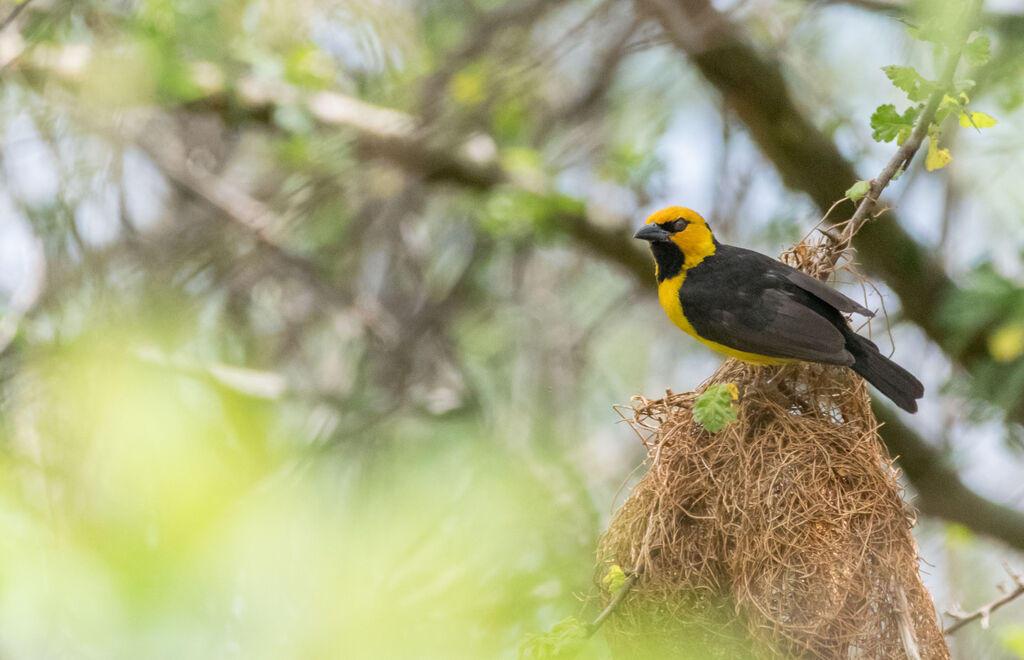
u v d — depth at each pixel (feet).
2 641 20.86
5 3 40.11
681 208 32.55
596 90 46.70
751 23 45.57
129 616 20.74
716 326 29.40
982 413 36.96
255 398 39.50
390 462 39.34
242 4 46.93
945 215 45.93
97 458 22.76
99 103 37.45
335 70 49.01
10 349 32.04
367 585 28.89
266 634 24.53
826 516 25.91
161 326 38.06
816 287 28.48
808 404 28.58
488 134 51.01
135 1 42.91
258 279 48.44
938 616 28.63
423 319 50.31
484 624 33.14
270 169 53.52
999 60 31.37
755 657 25.57
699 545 26.66
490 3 47.73
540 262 56.39
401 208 51.21
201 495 21.65
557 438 48.44
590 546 39.04
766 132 46.62
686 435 28.04
